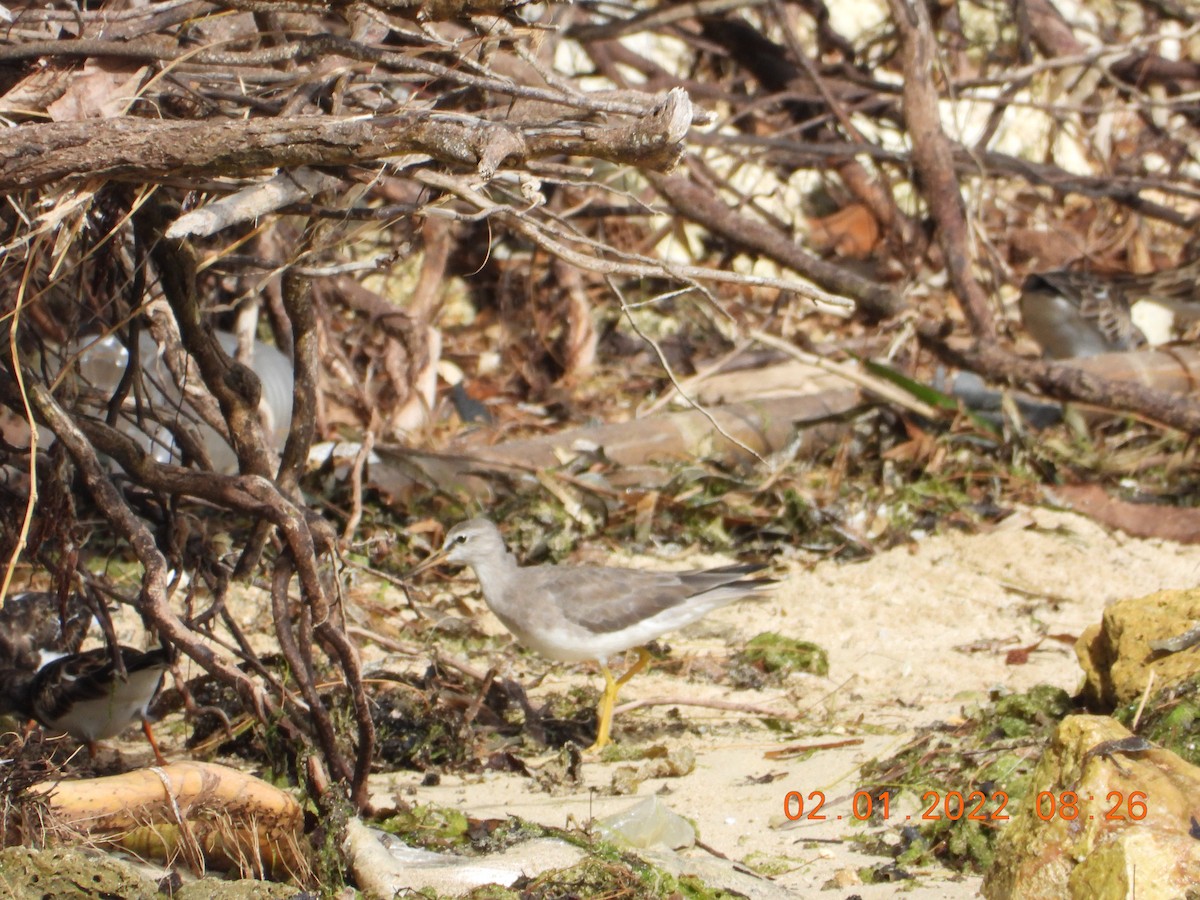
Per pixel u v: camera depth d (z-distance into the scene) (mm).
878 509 14000
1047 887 6629
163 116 7160
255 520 8289
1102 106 19953
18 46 6605
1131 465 15062
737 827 7980
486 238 18156
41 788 6672
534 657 11180
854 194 19125
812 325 19469
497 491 13758
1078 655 8914
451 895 6699
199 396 8547
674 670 10828
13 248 6902
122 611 10828
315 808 7363
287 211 7055
